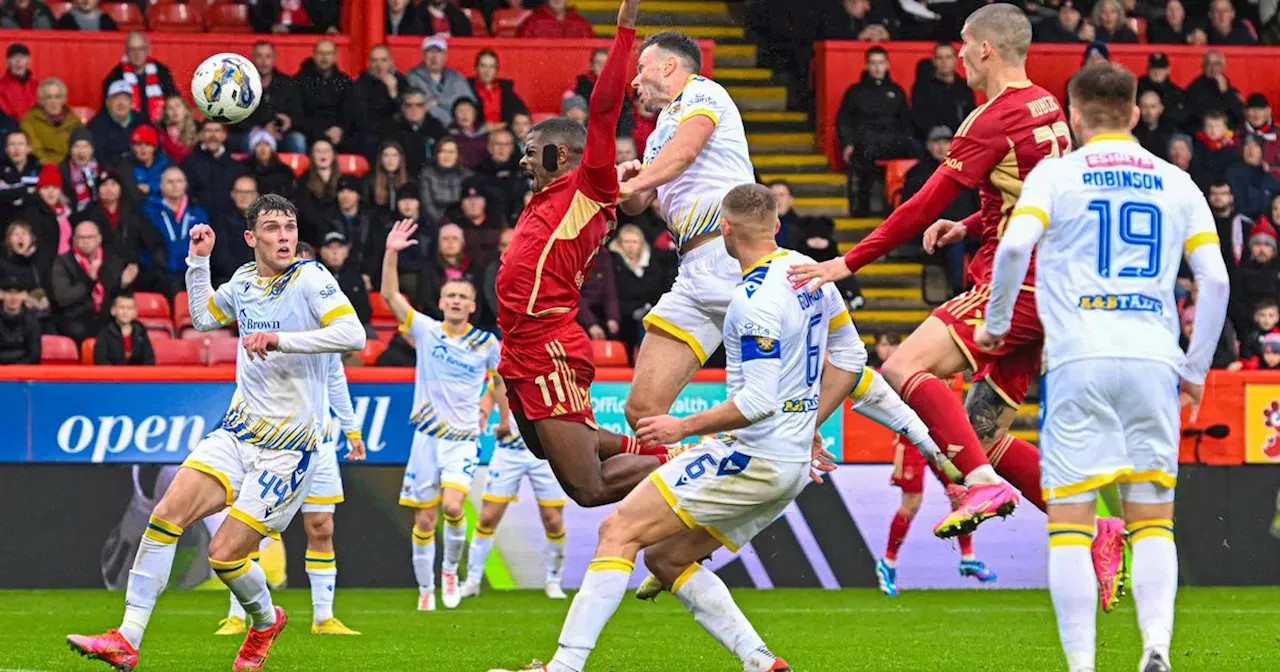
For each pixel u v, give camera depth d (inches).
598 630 584.7
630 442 668.7
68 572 1119.6
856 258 611.5
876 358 1341.0
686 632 917.2
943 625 955.3
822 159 1593.3
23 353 1192.8
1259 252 1393.9
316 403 699.4
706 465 581.0
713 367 1310.3
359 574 1155.3
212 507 679.7
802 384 580.7
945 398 644.1
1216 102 1557.6
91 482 1124.5
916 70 1535.4
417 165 1423.5
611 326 1307.8
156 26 1583.4
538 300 633.0
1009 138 622.5
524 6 1643.7
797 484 587.5
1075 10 1681.8
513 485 1111.6
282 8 1601.9
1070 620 538.6
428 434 1039.6
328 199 1349.7
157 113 1405.0
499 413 1115.3
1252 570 1227.2
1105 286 534.6
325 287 683.4
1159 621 535.2
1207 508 1223.5
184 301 1296.8
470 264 1341.0
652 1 1689.2
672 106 673.0
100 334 1197.7
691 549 601.3
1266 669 754.2
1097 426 535.2
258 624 706.2
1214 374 1226.0
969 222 690.2
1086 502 540.7
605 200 633.0
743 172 670.5
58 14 1561.3
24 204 1298.0
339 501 881.5
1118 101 545.6
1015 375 663.8
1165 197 541.3
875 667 756.6
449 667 737.0
